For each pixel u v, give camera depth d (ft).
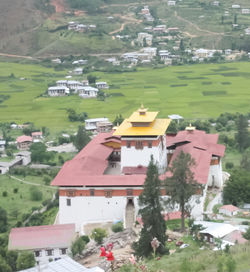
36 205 640.58
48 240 460.14
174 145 629.92
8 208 630.74
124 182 503.61
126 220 492.95
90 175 524.93
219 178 592.60
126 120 618.85
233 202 538.06
